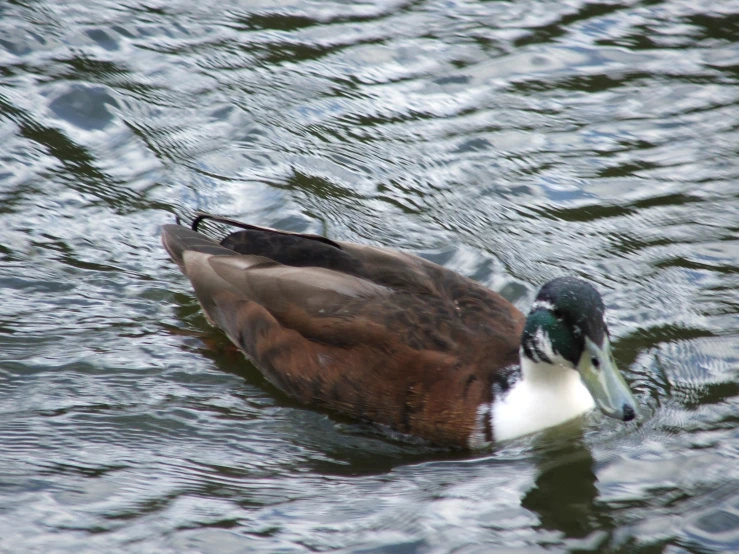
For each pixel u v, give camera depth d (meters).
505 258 13.35
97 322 12.20
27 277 12.76
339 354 10.73
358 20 18.30
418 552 8.77
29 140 15.05
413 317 10.66
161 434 10.45
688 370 11.45
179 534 8.92
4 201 13.98
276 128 15.63
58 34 17.28
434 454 10.41
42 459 9.92
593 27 18.28
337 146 15.36
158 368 11.53
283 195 14.36
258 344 11.33
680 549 8.80
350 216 14.05
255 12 18.41
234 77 16.67
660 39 17.95
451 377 10.36
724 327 12.10
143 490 9.54
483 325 10.77
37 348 11.66
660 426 10.60
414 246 13.54
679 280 12.92
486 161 15.12
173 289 12.88
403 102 16.31
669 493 9.55
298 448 10.38
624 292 12.74
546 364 10.35
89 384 11.16
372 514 9.27
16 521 9.00
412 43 17.67
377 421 10.70
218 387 11.33
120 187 14.44
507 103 16.31
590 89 16.69
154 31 17.64
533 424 10.45
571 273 13.08
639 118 16.03
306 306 10.99
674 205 14.26
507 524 9.16
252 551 8.72
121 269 13.09
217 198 14.29
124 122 15.57
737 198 14.38
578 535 9.00
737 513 9.19
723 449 10.12
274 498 9.51
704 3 19.06
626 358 11.66
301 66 17.02
